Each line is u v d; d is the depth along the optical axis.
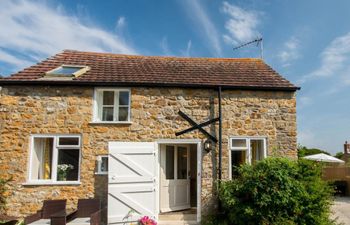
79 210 7.93
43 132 8.66
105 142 8.77
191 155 11.05
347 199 13.91
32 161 8.58
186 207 10.21
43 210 7.77
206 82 9.52
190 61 12.07
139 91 9.12
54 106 8.81
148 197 8.50
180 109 9.15
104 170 8.70
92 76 9.38
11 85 8.76
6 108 8.66
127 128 8.88
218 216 8.41
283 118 9.39
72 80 8.88
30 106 8.74
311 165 8.06
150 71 10.30
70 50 11.97
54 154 8.63
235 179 8.38
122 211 8.30
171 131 8.99
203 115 9.19
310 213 7.41
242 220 7.57
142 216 8.34
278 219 7.23
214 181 8.89
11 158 8.45
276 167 7.66
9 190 8.30
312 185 7.72
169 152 9.95
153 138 8.91
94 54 11.96
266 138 9.25
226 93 9.37
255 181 7.52
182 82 9.34
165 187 9.52
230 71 10.87
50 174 8.77
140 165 8.60
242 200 7.70
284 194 7.26
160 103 9.11
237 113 9.27
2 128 8.55
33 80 8.72
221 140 9.04
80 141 8.73
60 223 6.54
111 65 10.80
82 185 8.51
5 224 7.73
